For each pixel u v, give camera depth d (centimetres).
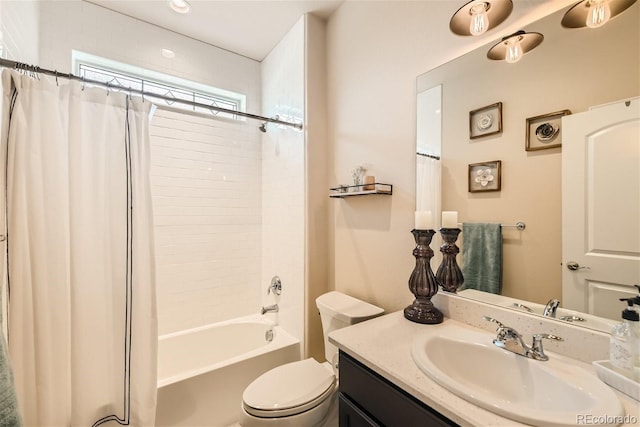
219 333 232
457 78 127
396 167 155
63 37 188
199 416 163
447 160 130
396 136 156
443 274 130
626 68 83
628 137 83
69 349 136
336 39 201
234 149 258
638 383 70
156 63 222
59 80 182
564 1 96
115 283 148
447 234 127
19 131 122
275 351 194
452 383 77
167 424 154
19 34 148
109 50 204
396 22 156
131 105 154
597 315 88
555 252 97
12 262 118
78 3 194
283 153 234
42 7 181
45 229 129
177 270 229
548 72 99
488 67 116
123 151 150
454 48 128
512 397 90
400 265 154
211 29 226
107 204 148
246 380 179
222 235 251
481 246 118
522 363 91
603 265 87
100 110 147
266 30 227
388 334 113
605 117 87
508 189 110
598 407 66
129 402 145
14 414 82
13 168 120
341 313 154
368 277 174
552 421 62
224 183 252
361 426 98
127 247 148
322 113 208
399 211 154
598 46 88
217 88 250
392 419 87
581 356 90
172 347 212
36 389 125
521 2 106
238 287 258
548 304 99
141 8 204
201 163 241
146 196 157
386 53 162
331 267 206
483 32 112
